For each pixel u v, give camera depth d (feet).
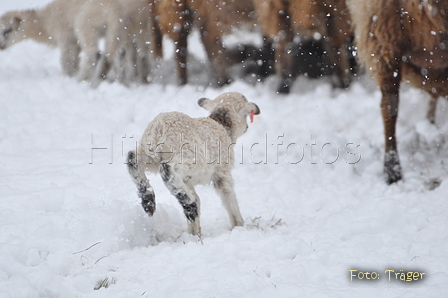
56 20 65.36
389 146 39.19
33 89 58.23
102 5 61.36
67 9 64.44
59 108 52.54
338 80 55.21
